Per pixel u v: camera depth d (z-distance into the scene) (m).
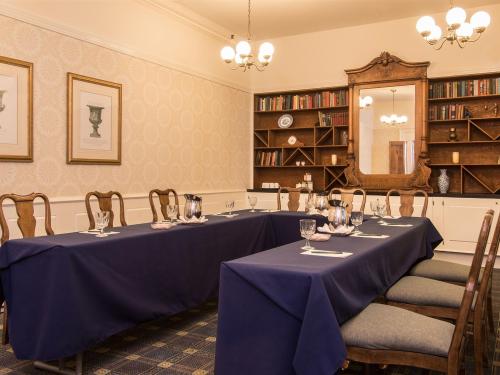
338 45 7.00
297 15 6.39
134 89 5.44
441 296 2.44
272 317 1.92
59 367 2.62
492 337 3.16
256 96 7.77
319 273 1.81
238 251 4.11
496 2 5.90
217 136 6.91
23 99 4.22
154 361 2.78
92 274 2.62
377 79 6.61
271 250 2.39
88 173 4.90
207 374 2.59
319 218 4.43
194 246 3.52
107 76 5.08
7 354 2.91
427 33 4.45
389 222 3.91
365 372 2.42
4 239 3.09
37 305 2.53
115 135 5.18
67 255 2.50
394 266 2.81
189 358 2.82
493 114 6.13
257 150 7.81
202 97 6.59
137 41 5.47
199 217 3.74
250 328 1.97
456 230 6.00
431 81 6.43
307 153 7.41
